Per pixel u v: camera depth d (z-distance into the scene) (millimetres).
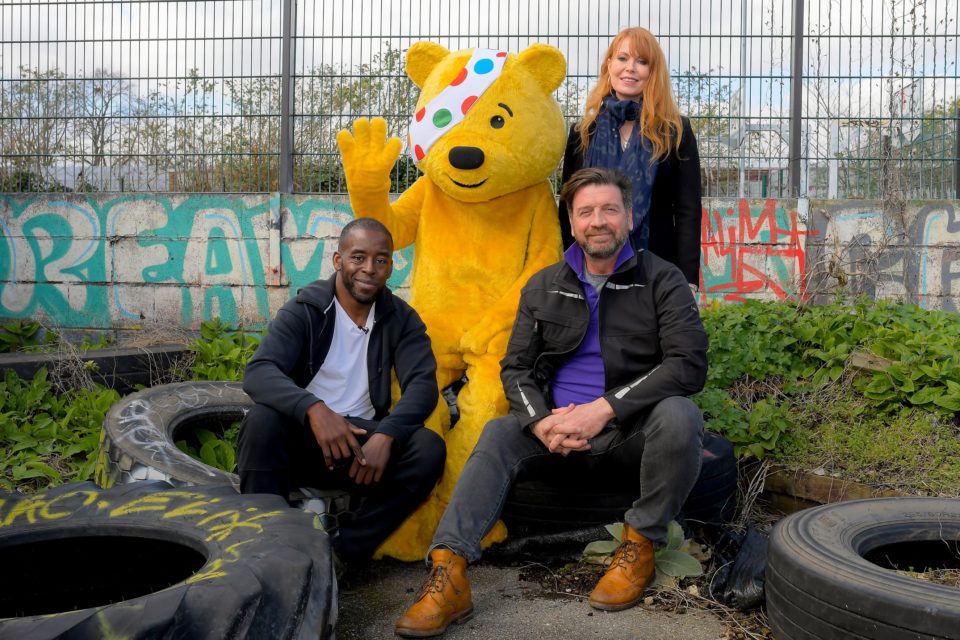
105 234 7586
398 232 3766
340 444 2994
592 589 3049
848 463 3875
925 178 7016
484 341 3631
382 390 3361
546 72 3744
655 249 4102
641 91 3916
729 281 7121
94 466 4191
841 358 4426
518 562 3365
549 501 3396
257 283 7395
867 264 7008
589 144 4004
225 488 2699
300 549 2172
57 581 2451
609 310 3143
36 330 7488
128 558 2482
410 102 7195
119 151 7566
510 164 3531
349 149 3504
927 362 4227
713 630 2693
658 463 2830
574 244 3223
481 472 2928
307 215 7305
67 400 5203
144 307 7562
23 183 7707
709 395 4250
